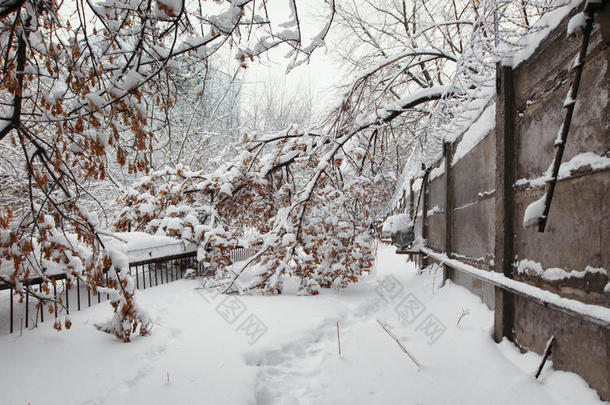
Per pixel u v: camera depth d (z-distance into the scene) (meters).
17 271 3.11
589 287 1.97
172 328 4.23
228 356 3.37
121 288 3.71
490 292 3.67
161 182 8.95
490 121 3.60
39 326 3.83
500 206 3.15
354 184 7.10
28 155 2.85
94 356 3.30
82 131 2.32
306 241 6.75
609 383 1.81
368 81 7.12
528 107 2.77
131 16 2.41
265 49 2.41
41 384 2.76
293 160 8.10
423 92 6.61
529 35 2.71
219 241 6.83
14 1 1.90
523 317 2.84
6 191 4.35
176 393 2.66
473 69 3.55
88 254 3.72
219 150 15.89
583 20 1.79
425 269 7.48
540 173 2.56
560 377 2.22
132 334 3.92
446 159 5.53
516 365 2.68
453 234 5.34
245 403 2.52
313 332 4.21
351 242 7.12
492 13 2.52
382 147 8.09
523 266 2.81
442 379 2.67
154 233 7.71
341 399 2.64
